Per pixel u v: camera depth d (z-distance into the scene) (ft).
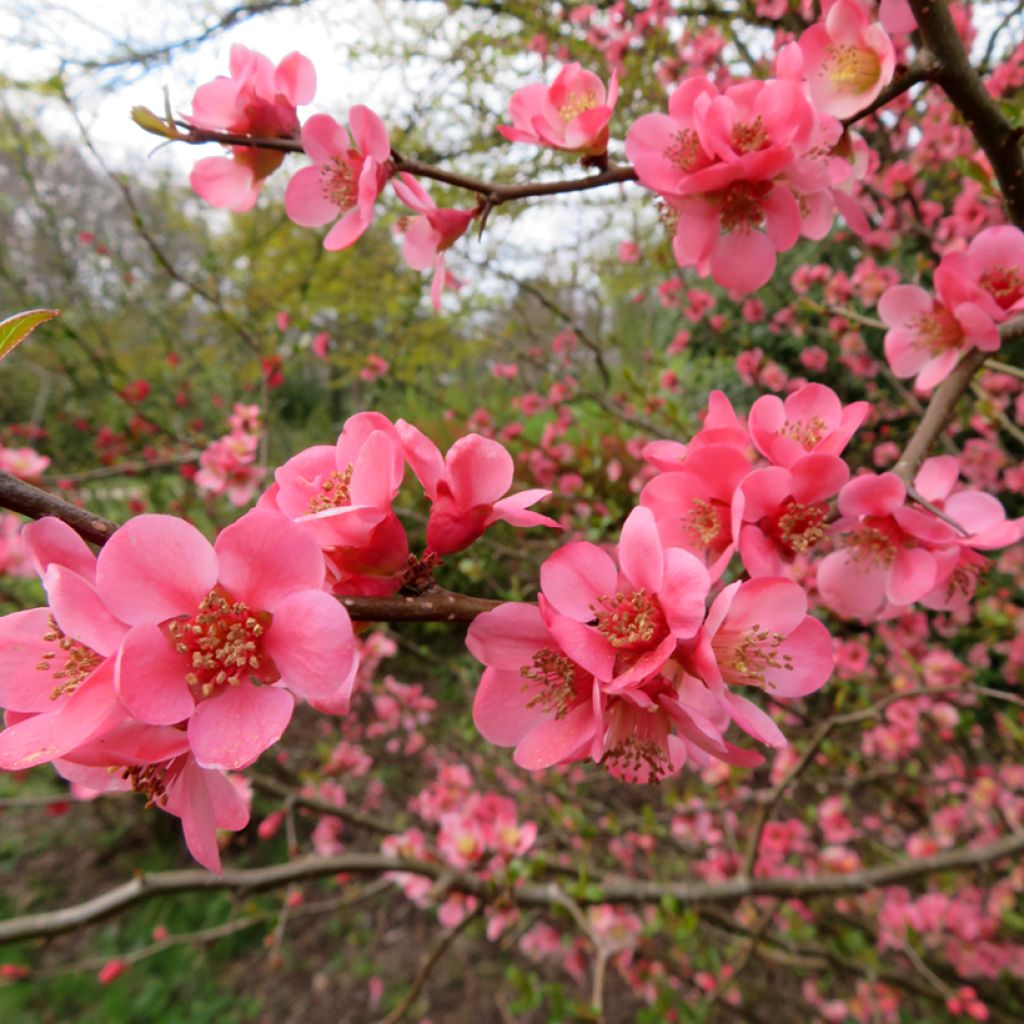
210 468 9.56
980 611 8.51
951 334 3.65
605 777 10.94
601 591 2.30
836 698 8.18
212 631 1.90
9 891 13.39
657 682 2.19
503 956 12.06
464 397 21.76
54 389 21.74
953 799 9.70
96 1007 11.40
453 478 2.30
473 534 2.31
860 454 11.72
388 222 13.19
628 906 8.41
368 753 13.58
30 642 2.10
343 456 2.35
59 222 20.17
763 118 3.11
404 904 13.38
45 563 1.90
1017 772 8.86
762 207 3.28
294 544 1.94
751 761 2.10
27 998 11.47
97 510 15.96
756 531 2.70
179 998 11.66
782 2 8.77
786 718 11.27
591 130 3.49
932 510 2.90
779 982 10.64
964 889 9.03
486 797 8.86
